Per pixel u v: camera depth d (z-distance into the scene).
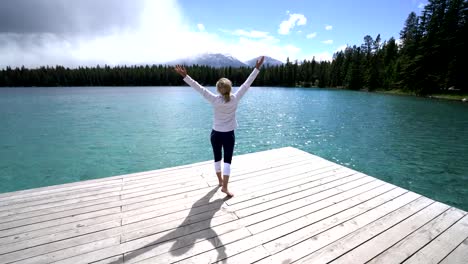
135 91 53.62
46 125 14.55
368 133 12.51
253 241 2.18
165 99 32.81
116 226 2.36
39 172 7.41
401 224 2.46
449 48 29.92
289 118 17.27
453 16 29.22
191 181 3.43
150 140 11.00
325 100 31.19
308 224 2.45
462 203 5.46
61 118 17.11
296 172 3.82
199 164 4.09
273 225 2.42
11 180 6.87
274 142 10.79
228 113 2.78
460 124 14.81
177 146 10.05
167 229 2.33
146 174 3.66
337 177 3.64
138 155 8.91
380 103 26.67
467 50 28.28
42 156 8.83
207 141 10.82
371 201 2.93
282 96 38.78
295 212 2.67
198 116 18.05
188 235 2.25
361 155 8.91
